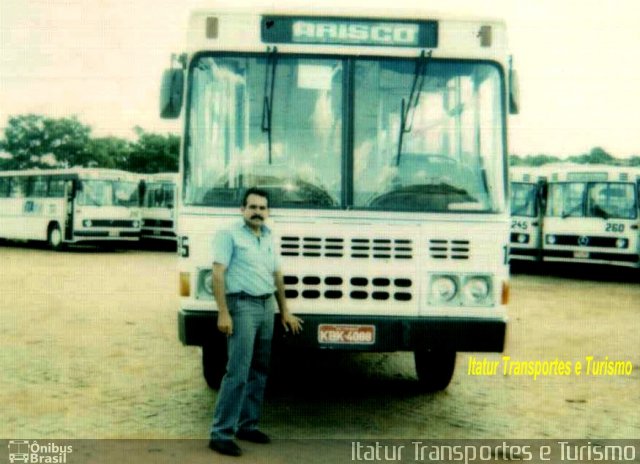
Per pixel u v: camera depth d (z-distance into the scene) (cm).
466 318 632
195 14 654
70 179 2873
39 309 1328
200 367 880
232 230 564
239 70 654
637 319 1347
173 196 2995
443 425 673
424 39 659
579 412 731
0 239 3512
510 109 675
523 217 2212
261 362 588
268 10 654
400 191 644
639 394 807
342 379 842
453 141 655
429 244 635
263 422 664
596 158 4894
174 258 2648
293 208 634
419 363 820
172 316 1273
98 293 1579
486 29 662
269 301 574
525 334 1177
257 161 647
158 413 688
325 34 655
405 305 630
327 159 648
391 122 653
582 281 2052
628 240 1986
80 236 2816
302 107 652
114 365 887
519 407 745
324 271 629
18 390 765
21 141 6169
